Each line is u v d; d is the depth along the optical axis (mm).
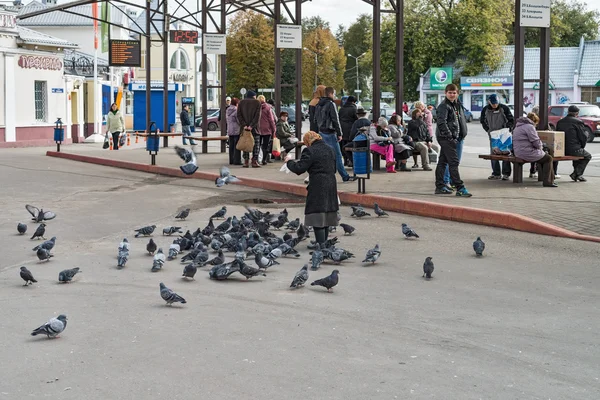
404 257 11266
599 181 18828
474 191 16672
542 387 6070
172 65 83250
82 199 17781
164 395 5840
